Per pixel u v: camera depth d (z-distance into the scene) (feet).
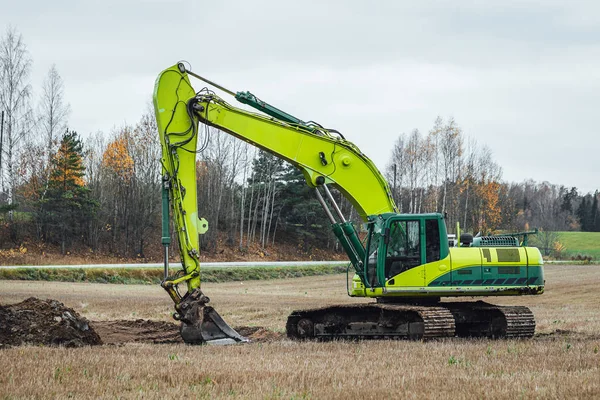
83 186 236.63
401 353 47.34
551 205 537.24
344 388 33.91
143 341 60.59
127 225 241.76
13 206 212.23
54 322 53.52
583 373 38.45
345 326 60.03
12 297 104.53
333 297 123.65
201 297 56.70
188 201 58.18
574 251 373.20
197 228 58.23
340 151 60.90
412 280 59.57
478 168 289.33
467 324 63.82
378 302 62.49
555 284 153.79
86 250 228.43
